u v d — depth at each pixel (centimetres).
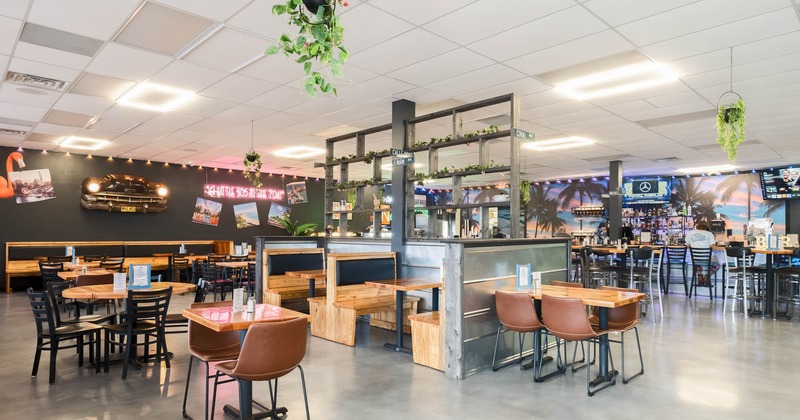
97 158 1266
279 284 739
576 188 1712
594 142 1031
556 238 637
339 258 629
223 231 1491
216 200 1480
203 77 622
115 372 480
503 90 673
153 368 494
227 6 426
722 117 593
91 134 990
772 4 411
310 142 1066
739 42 493
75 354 549
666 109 760
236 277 1018
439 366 493
